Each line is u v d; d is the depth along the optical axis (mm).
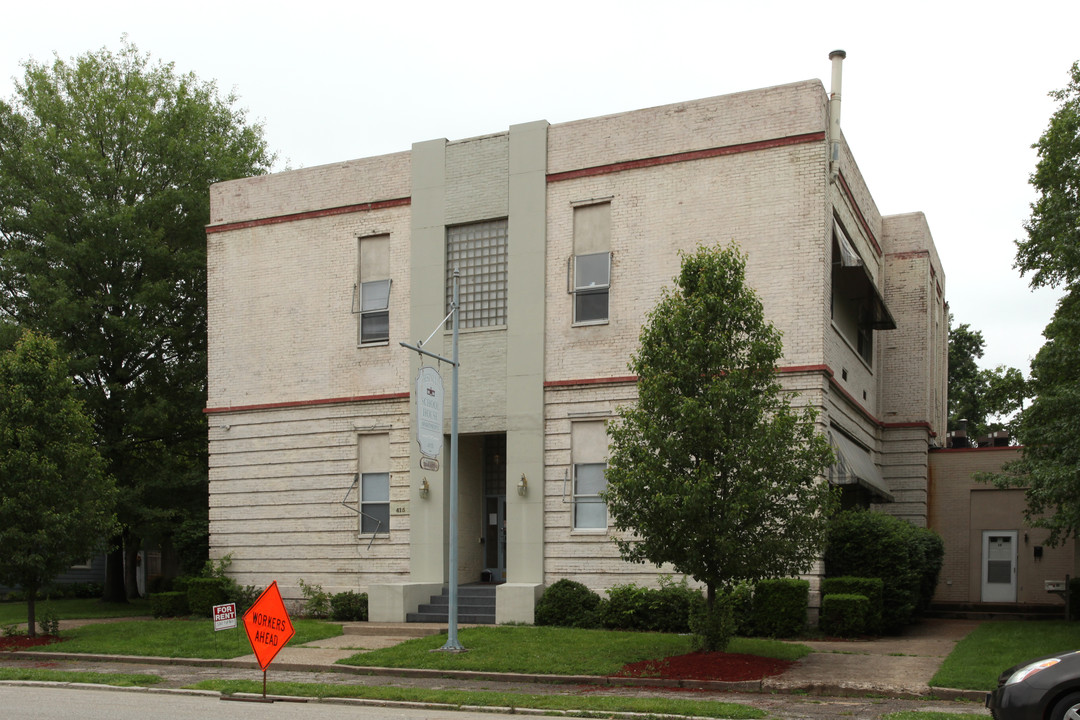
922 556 20375
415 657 16297
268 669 16688
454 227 23219
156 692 14742
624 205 21375
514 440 21719
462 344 22578
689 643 16672
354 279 24312
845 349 22672
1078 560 25625
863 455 24359
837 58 20344
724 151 20531
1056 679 9203
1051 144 20938
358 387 23953
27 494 20125
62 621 25391
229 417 25531
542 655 16047
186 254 29812
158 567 39281
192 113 31656
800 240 19672
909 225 28469
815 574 19000
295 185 25391
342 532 23734
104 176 29609
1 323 27953
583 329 21438
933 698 12859
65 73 30984
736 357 15422
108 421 29812
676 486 14344
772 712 12000
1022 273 22547
